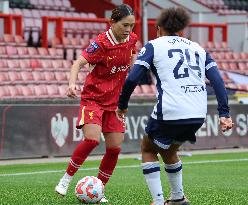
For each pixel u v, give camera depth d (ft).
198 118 53.21
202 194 74.28
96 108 66.28
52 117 134.31
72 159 65.92
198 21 224.12
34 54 175.42
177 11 54.19
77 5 229.45
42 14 206.69
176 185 57.26
